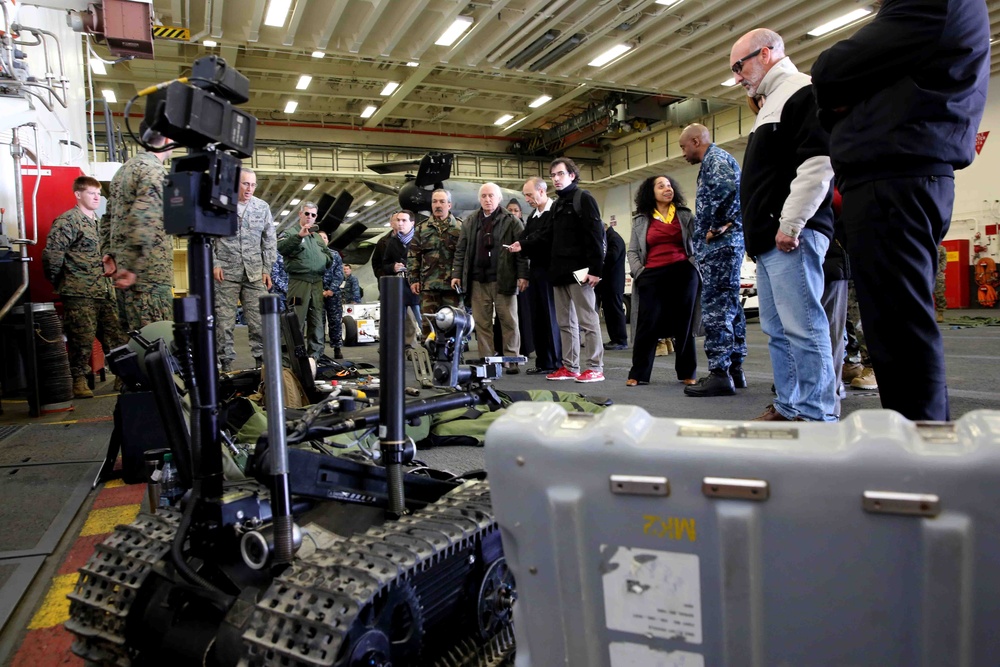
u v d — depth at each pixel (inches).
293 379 122.4
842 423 32.2
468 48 557.9
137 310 155.5
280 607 45.7
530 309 311.0
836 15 485.4
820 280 120.8
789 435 32.1
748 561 31.3
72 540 95.7
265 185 888.9
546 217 241.6
